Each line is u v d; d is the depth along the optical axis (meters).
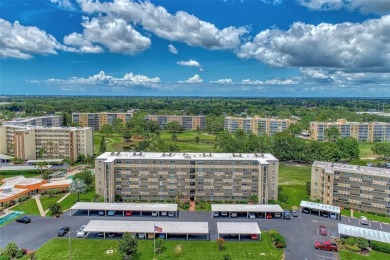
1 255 110.00
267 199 166.12
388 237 125.38
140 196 172.50
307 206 156.12
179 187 171.50
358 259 115.19
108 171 164.12
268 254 117.75
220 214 153.50
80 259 112.69
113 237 129.75
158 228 125.75
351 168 169.25
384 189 155.25
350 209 163.62
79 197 174.38
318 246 122.06
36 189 179.62
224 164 169.62
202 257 115.19
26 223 141.50
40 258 112.62
